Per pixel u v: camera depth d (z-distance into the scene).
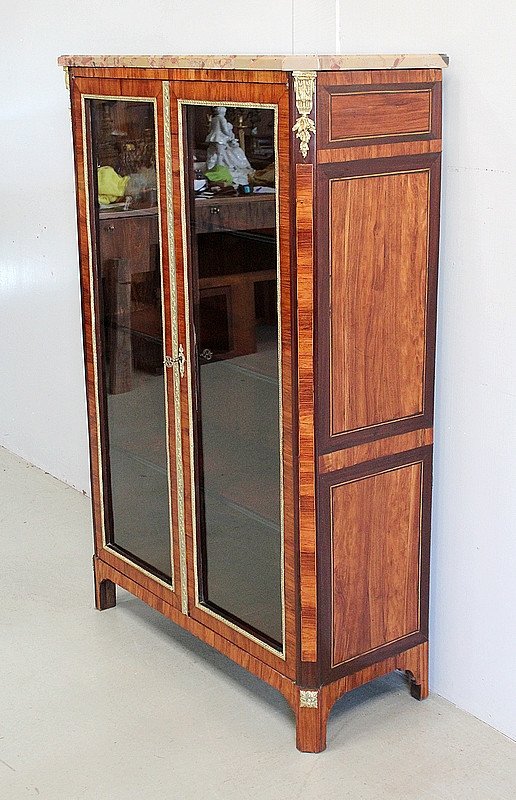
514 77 2.38
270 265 2.42
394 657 2.78
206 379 2.73
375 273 2.46
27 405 4.74
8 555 3.81
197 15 3.30
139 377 2.98
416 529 2.73
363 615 2.68
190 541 2.91
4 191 4.55
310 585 2.54
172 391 2.84
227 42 3.21
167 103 2.61
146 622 3.35
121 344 3.04
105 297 3.07
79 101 2.97
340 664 2.66
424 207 2.51
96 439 3.25
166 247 2.74
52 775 2.59
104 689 2.96
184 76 2.53
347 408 2.50
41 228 4.30
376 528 2.64
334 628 2.62
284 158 2.30
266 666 2.73
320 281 2.35
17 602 3.47
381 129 2.37
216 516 2.81
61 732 2.76
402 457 2.64
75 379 4.30
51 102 4.04
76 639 3.23
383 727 2.77
